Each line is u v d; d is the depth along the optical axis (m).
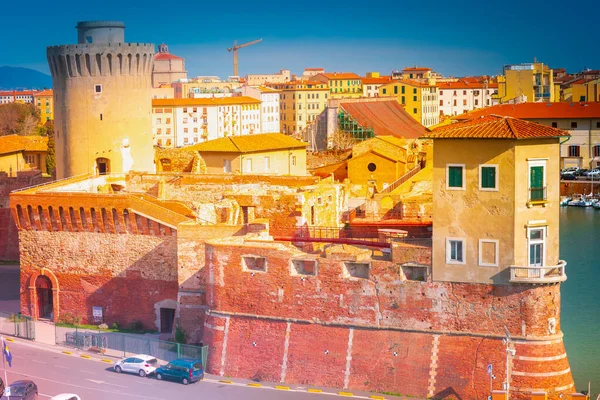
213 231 114.94
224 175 139.62
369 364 99.19
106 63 150.75
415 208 117.31
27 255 129.88
